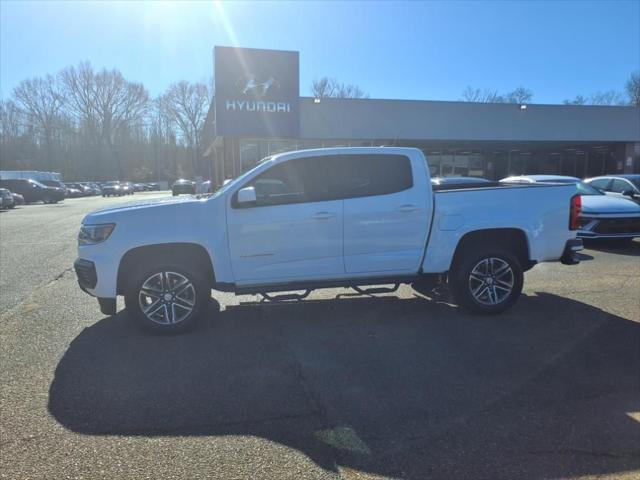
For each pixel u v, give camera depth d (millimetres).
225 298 6832
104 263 5156
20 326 5609
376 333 5266
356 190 5508
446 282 6176
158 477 2812
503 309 5824
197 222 5262
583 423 3398
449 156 31125
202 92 86312
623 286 7211
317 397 3793
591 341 4977
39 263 9859
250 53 21828
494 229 5734
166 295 5246
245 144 25266
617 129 29938
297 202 5395
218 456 3020
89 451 3070
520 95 70375
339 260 5508
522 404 3666
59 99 88688
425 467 2910
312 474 2844
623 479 2799
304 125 26031
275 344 4965
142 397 3805
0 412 3572
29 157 88375
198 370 4320
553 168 32906
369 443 3162
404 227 5566
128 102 93375
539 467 2908
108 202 39812
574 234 5957
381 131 26906
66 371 4312
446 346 4859
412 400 3734
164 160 102312
